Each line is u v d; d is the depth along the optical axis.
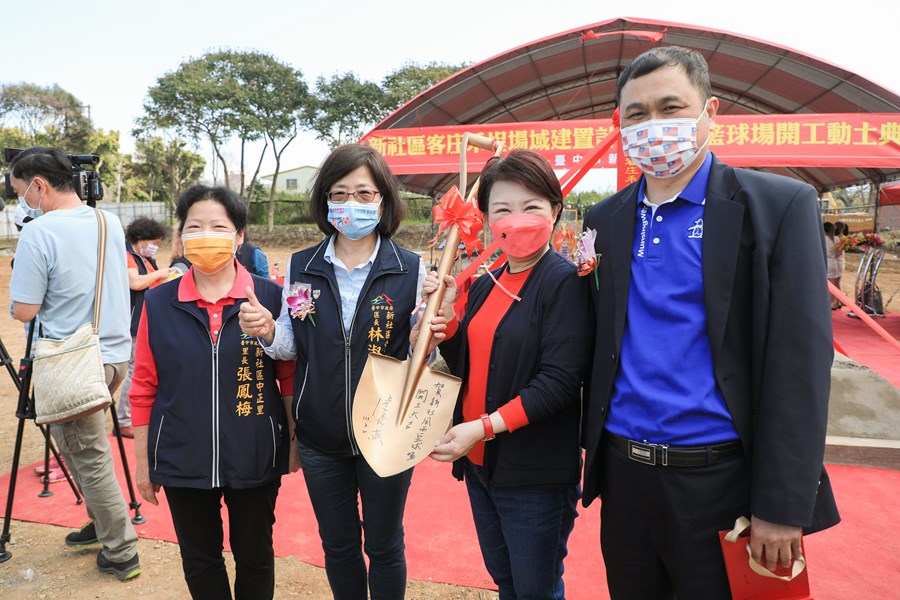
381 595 1.98
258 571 2.03
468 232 1.81
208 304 1.96
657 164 1.41
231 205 1.96
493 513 1.84
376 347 1.89
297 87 26.83
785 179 1.37
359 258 1.97
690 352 1.37
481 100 9.71
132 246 4.46
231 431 1.90
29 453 4.06
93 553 2.82
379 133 6.41
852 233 12.08
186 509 1.94
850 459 3.69
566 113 11.39
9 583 2.58
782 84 8.71
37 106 30.72
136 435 2.00
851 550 2.74
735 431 1.34
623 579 1.53
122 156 36.38
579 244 1.58
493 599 2.44
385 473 1.64
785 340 1.26
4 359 2.79
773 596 1.31
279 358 1.94
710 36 7.80
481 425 1.56
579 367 1.60
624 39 8.15
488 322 1.77
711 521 1.36
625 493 1.47
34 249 2.39
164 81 25.27
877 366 6.46
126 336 2.76
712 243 1.35
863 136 5.70
